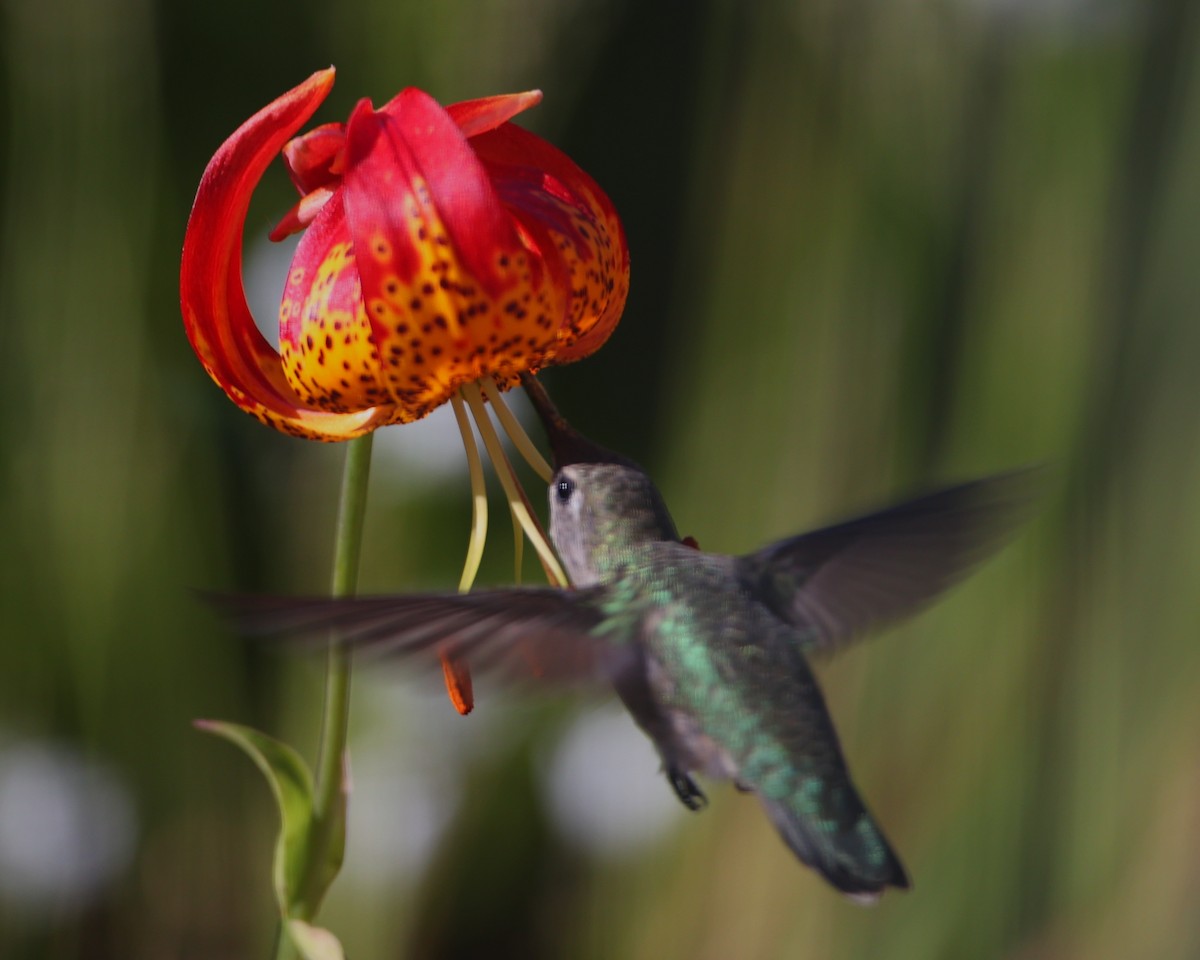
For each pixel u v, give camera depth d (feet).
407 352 6.36
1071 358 6.94
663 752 6.37
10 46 7.00
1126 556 6.91
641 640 6.36
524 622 6.29
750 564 6.41
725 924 7.00
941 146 7.02
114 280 7.01
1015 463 6.94
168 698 7.04
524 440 6.41
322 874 6.40
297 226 6.40
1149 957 6.84
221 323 6.39
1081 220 6.96
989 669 6.94
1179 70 6.93
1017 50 6.99
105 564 7.01
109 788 7.03
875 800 6.96
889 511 6.39
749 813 7.02
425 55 7.04
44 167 7.00
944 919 6.90
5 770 7.00
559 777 7.04
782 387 7.02
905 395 7.00
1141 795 6.88
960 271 7.00
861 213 7.03
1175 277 6.91
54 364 7.00
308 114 6.38
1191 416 6.91
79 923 7.03
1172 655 6.88
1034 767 6.90
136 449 7.02
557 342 6.40
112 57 7.01
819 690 6.39
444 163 6.35
